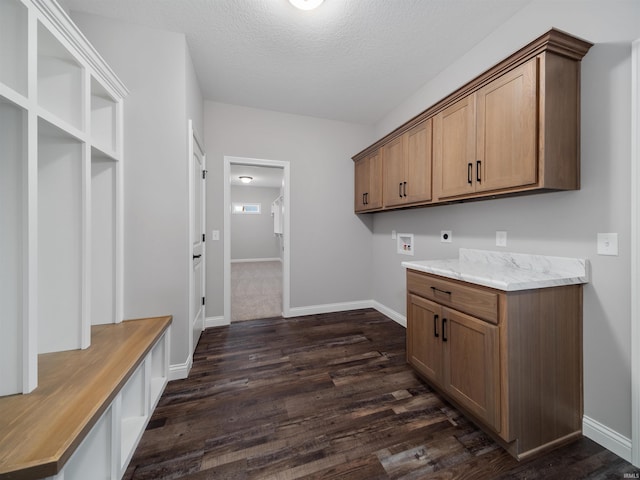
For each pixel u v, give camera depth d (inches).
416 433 54.7
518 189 54.7
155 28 73.2
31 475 29.0
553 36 47.6
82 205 54.2
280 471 45.9
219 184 116.6
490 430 53.5
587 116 51.7
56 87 52.3
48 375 45.7
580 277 52.2
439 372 63.9
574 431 53.3
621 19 47.0
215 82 99.8
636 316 46.0
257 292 179.9
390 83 100.2
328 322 121.9
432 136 79.1
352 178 138.6
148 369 57.8
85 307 55.1
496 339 49.3
